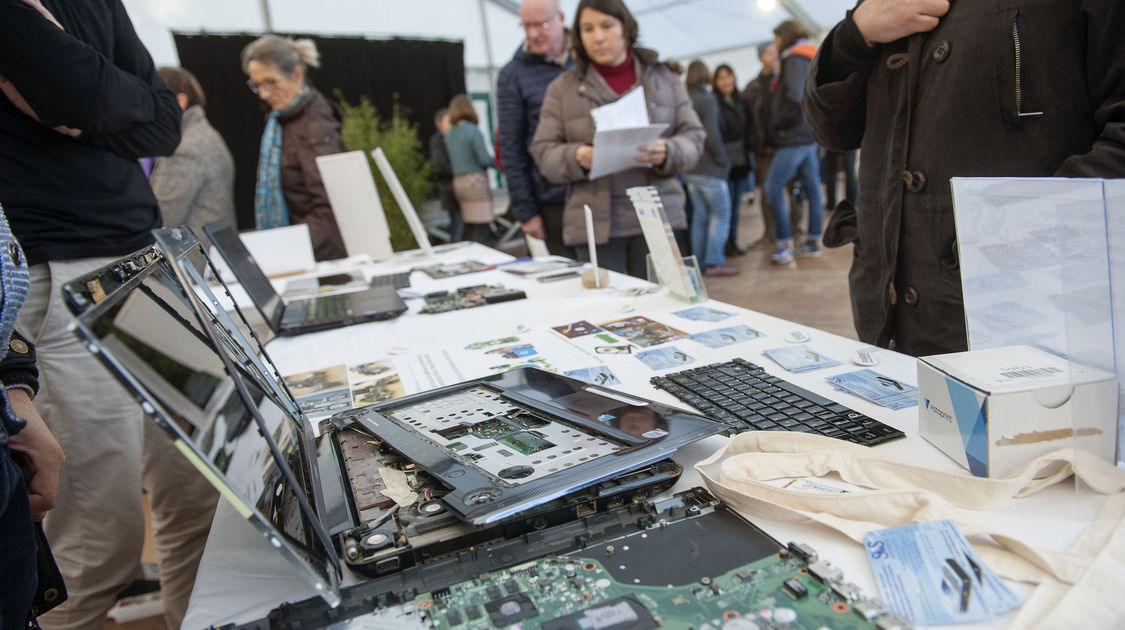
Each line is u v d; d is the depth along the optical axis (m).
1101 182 0.58
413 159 5.14
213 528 0.73
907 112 1.19
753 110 5.24
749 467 0.67
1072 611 0.45
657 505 0.64
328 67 6.80
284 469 0.55
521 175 3.01
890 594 0.49
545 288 1.85
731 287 4.33
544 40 2.78
